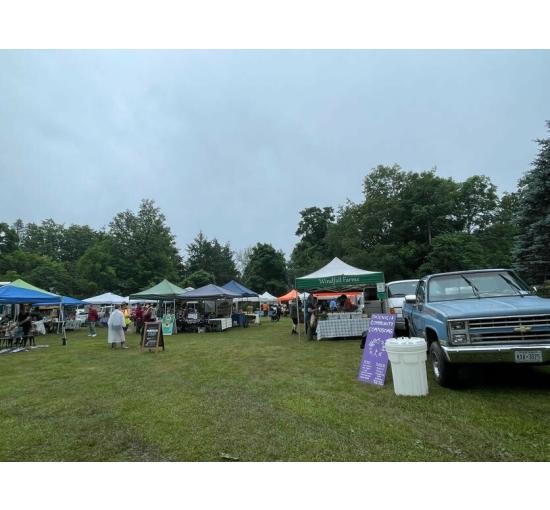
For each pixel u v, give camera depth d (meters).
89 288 54.12
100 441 4.00
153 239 63.25
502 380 5.93
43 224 83.06
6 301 14.16
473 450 3.42
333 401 5.20
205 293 21.03
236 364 8.83
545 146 18.56
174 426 4.36
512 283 6.48
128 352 12.24
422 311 6.66
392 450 3.49
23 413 5.18
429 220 43.47
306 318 16.59
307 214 68.56
